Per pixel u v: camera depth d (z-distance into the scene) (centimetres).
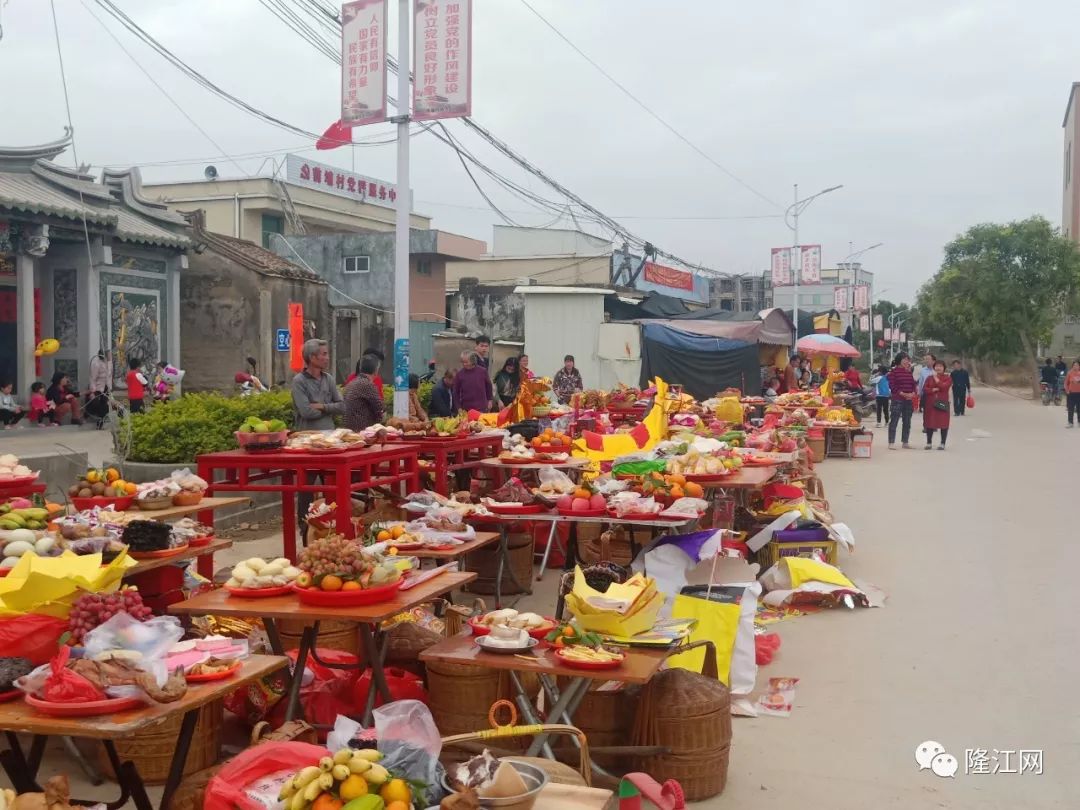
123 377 1873
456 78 1177
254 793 348
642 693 469
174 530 577
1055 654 695
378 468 895
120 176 1953
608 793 353
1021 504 1391
